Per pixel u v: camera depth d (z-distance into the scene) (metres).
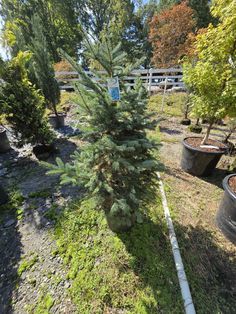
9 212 2.35
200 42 2.67
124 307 1.36
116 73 1.46
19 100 3.25
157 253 1.72
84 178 1.58
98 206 1.77
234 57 2.43
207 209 2.36
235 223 1.83
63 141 4.48
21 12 14.29
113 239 1.85
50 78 4.87
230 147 3.84
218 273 1.60
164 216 2.15
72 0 14.77
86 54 1.42
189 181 2.96
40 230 2.05
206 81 2.58
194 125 5.59
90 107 1.46
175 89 8.88
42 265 1.69
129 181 1.65
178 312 1.32
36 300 1.43
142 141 1.49
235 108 2.54
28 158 3.76
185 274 1.54
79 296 1.43
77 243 1.86
